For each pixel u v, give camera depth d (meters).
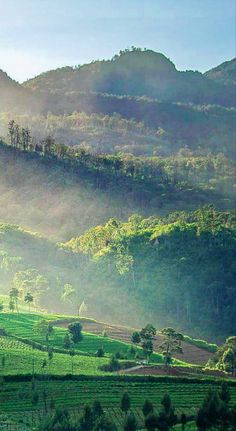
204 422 171.75
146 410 177.38
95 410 171.25
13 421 173.25
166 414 172.38
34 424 172.00
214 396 177.25
